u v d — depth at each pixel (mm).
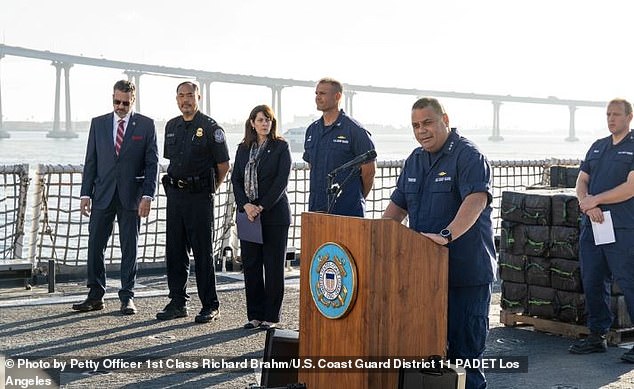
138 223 7602
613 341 6625
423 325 4016
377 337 3871
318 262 4102
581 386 5426
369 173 6422
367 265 3846
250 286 6992
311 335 4188
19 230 9375
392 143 112688
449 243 4504
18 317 7223
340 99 6445
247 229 6863
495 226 12797
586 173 6480
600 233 6176
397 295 3920
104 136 7539
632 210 6148
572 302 6746
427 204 4566
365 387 3877
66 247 9523
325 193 6418
